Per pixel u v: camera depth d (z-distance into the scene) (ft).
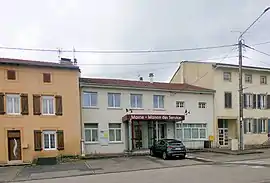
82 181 47.19
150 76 109.29
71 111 81.87
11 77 76.33
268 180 40.73
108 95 91.35
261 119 113.91
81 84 86.17
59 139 79.77
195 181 41.93
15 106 76.54
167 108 98.43
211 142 103.19
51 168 64.90
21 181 51.26
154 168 60.18
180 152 74.95
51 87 80.23
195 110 102.68
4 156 74.08
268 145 108.99
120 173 55.01
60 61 87.66
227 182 40.14
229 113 107.96
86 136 87.66
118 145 90.74
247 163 61.82
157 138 92.17
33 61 80.84
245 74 112.37
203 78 110.83
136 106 94.94
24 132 76.48
